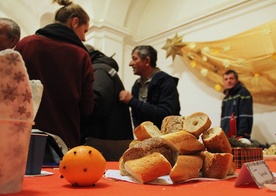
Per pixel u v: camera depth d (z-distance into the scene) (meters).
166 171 0.44
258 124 2.47
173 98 1.56
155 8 3.60
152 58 1.75
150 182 0.44
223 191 0.38
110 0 3.38
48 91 1.06
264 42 2.48
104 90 1.36
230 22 2.81
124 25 3.61
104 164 0.43
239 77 2.61
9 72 0.34
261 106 2.47
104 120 1.40
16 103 0.35
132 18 3.67
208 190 0.39
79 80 1.15
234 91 2.41
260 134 2.45
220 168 0.49
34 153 0.54
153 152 0.49
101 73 1.42
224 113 2.44
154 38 3.53
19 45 1.10
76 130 1.12
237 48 2.65
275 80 2.38
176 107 1.58
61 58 1.11
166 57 3.25
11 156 0.34
